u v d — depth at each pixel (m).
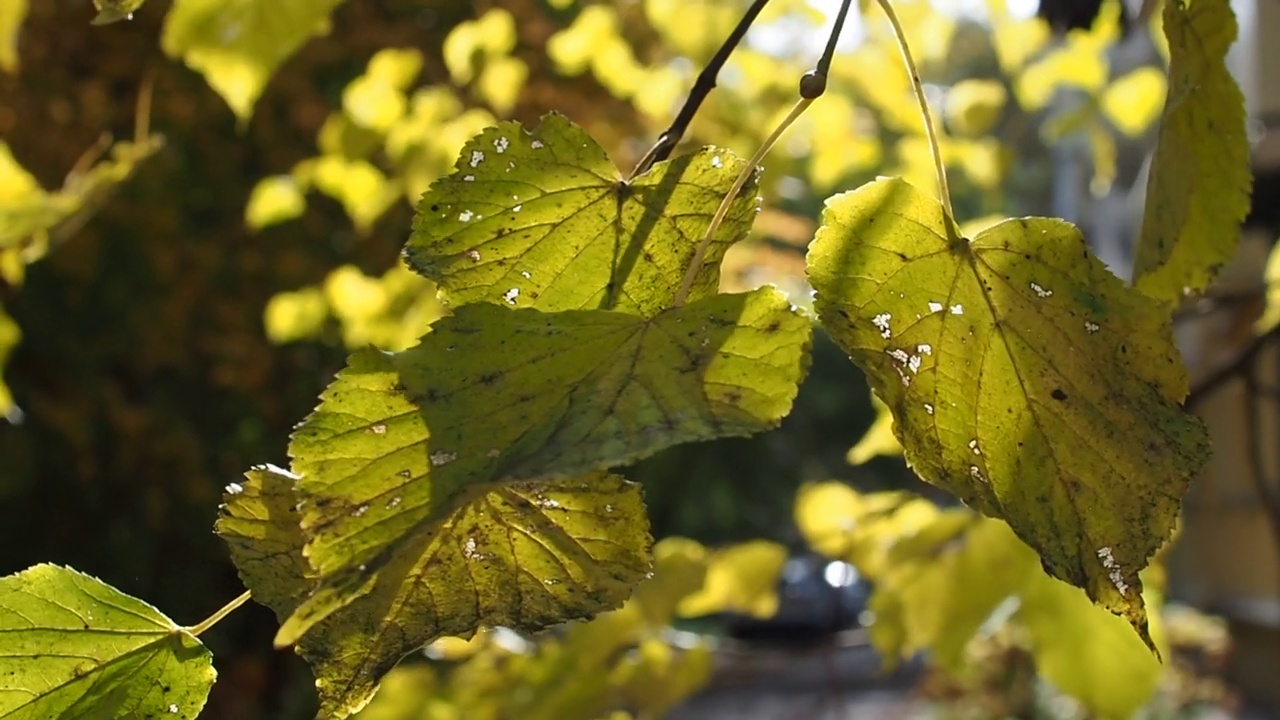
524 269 0.44
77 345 2.44
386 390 0.39
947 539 0.90
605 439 0.38
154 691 0.45
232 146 2.29
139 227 2.24
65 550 2.57
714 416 0.38
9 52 0.78
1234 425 3.21
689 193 0.44
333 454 0.39
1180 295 0.49
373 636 0.42
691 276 0.42
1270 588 3.27
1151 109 1.33
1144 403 0.43
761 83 1.38
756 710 3.12
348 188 1.30
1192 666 3.26
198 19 0.60
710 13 1.33
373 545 0.38
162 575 2.59
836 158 1.44
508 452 0.38
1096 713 0.86
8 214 0.75
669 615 0.91
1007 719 2.60
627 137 1.82
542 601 0.42
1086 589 0.42
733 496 5.25
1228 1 0.47
